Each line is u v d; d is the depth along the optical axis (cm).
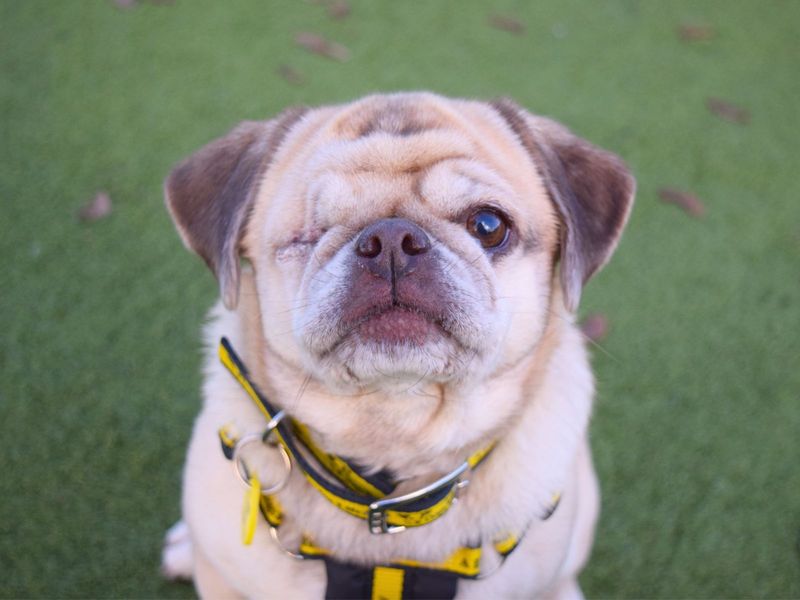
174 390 70
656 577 62
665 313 80
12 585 58
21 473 64
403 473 48
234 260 48
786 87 114
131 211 82
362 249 42
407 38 112
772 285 84
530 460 48
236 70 101
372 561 47
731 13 131
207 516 48
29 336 72
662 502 67
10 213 81
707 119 106
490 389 47
